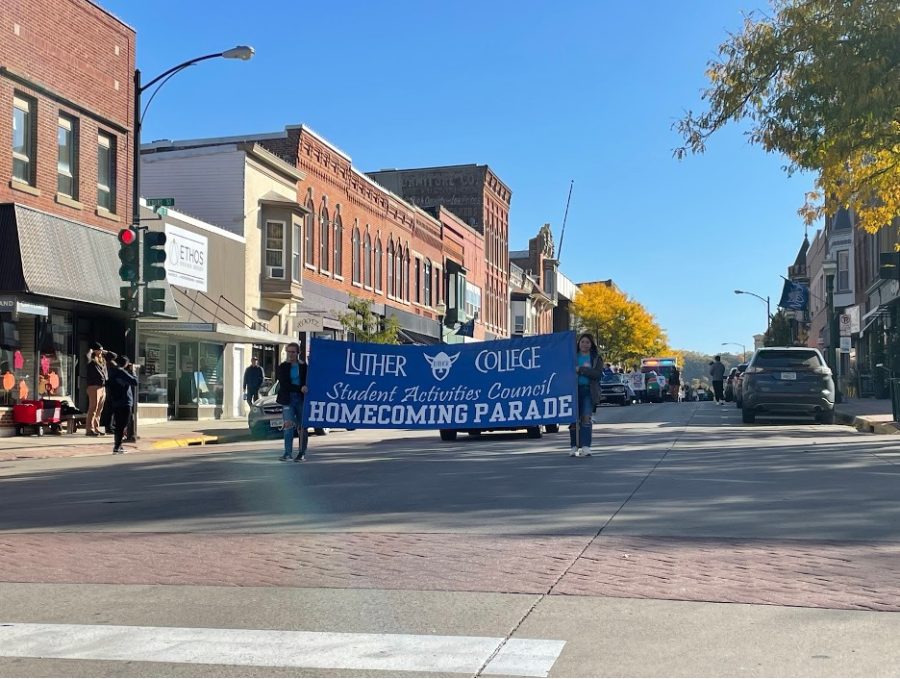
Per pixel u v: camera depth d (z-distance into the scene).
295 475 13.16
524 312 79.00
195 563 7.18
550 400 16.20
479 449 17.12
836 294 50.78
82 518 9.62
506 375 17.05
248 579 6.61
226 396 33.09
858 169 21.95
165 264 27.66
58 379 24.41
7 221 21.48
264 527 8.76
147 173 34.09
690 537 7.92
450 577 6.58
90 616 5.72
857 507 9.50
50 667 4.77
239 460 16.09
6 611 5.88
